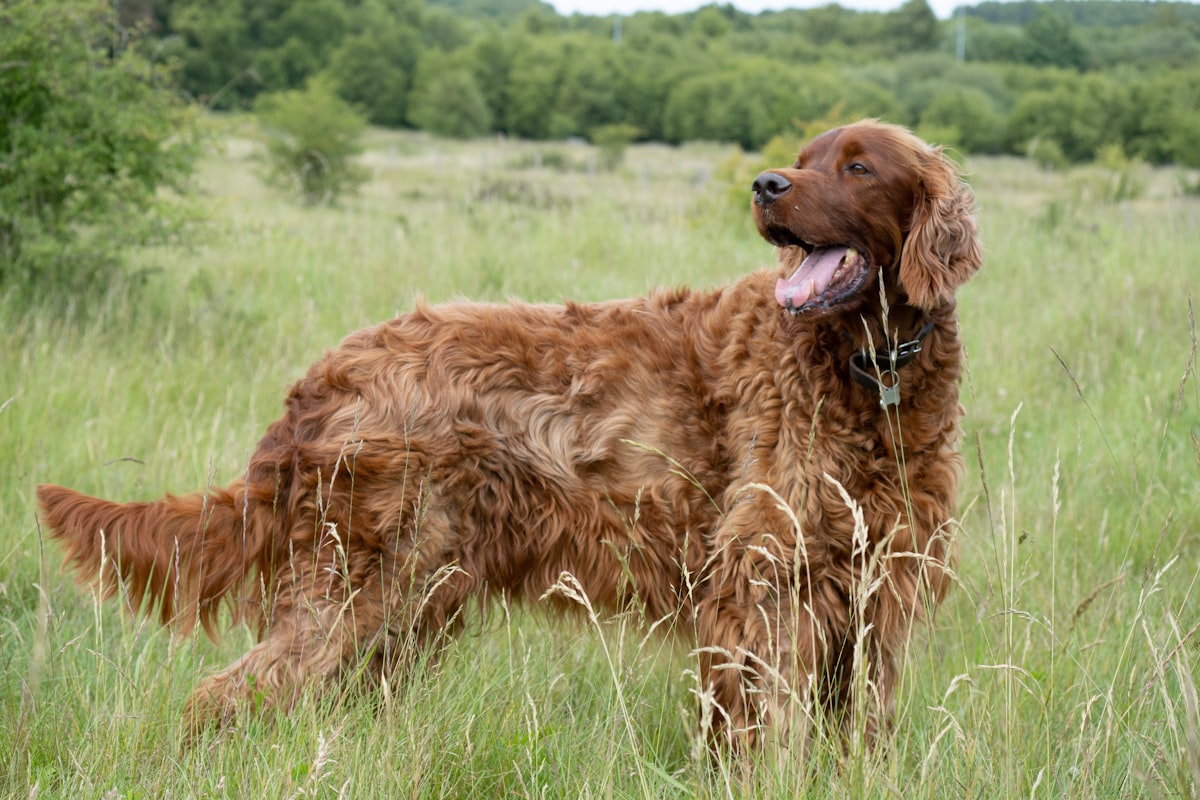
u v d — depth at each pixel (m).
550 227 10.70
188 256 8.36
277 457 3.16
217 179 21.53
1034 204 17.53
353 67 71.38
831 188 3.15
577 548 3.21
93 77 6.91
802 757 2.54
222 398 5.53
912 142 3.23
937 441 3.14
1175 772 2.40
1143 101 47.88
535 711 2.77
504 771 2.76
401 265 8.28
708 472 3.16
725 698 3.13
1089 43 92.06
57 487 3.13
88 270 6.91
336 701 2.97
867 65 85.12
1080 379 6.32
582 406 3.19
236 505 3.17
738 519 3.06
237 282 8.01
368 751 2.62
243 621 3.28
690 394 3.20
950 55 91.19
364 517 3.05
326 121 19.42
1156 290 8.00
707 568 3.17
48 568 3.87
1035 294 8.38
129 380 5.46
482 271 8.20
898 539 3.07
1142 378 6.30
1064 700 3.03
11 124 6.84
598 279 8.29
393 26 76.94
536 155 39.97
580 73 72.88
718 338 3.25
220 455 4.73
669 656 3.35
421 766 2.61
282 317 6.85
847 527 3.03
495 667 3.33
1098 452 5.18
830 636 3.13
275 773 2.50
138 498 4.45
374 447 3.06
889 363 3.03
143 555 3.13
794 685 2.68
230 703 2.91
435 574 2.97
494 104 72.94
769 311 3.21
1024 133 50.97
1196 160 39.94
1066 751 2.74
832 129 3.35
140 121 6.94
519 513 3.21
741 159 15.09
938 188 3.13
